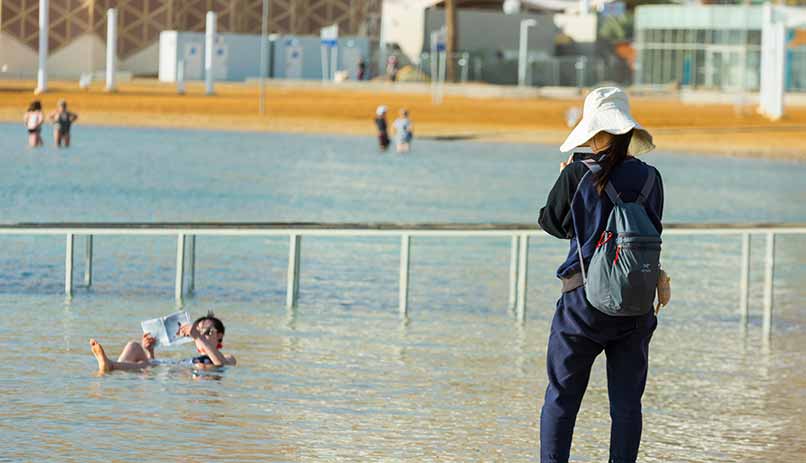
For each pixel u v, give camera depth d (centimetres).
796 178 10244
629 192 1716
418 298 4081
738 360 3178
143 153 10575
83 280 4184
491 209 7181
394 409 2509
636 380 1753
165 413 2392
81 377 2684
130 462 2050
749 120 15925
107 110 15212
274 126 14475
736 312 4012
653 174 1734
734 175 10400
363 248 5334
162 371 2783
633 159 1742
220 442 2198
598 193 1708
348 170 9725
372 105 16675
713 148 13150
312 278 4438
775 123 15738
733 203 8062
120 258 4728
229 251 5062
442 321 3650
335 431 2314
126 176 8450
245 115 15275
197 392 2584
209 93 18150
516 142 13838
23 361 2830
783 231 3781
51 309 3591
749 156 12581
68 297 3825
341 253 5131
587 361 1753
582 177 1711
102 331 3266
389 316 3712
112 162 9550
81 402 2453
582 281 1725
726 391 2783
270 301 3912
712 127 15025
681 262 5247
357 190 8106
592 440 2311
